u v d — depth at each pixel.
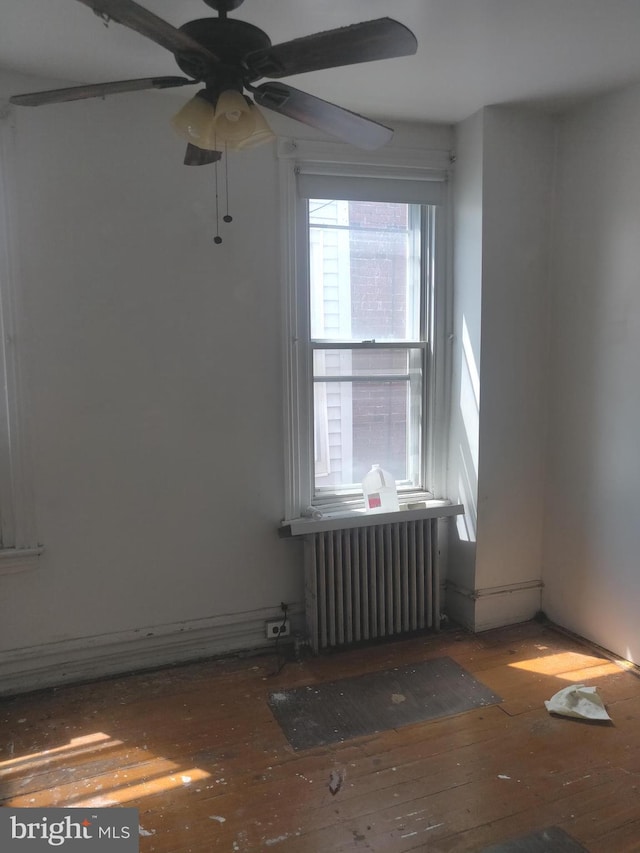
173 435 2.63
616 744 2.12
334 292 2.90
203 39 1.41
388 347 3.01
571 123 2.79
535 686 2.50
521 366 2.97
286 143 2.66
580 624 2.92
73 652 2.56
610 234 2.63
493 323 2.88
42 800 1.87
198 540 2.72
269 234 2.69
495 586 3.05
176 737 2.19
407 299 3.04
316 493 2.99
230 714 2.33
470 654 2.80
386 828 1.74
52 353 2.42
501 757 2.05
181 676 2.63
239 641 2.84
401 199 2.89
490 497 2.98
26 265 2.36
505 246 2.85
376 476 2.97
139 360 2.55
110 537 2.58
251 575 2.82
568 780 1.94
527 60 2.26
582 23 1.99
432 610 3.03
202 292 2.62
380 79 2.42
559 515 3.00
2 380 2.37
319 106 1.60
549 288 2.98
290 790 1.91
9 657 2.46
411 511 2.88
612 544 2.71
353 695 2.46
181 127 1.48
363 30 1.27
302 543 2.89
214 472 2.71
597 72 2.38
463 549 3.07
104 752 2.11
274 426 2.79
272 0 1.81
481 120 2.74
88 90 1.52
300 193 2.72
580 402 2.84
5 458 2.40
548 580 3.10
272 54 1.38
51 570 2.50
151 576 2.66
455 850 1.66
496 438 2.96
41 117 2.32
